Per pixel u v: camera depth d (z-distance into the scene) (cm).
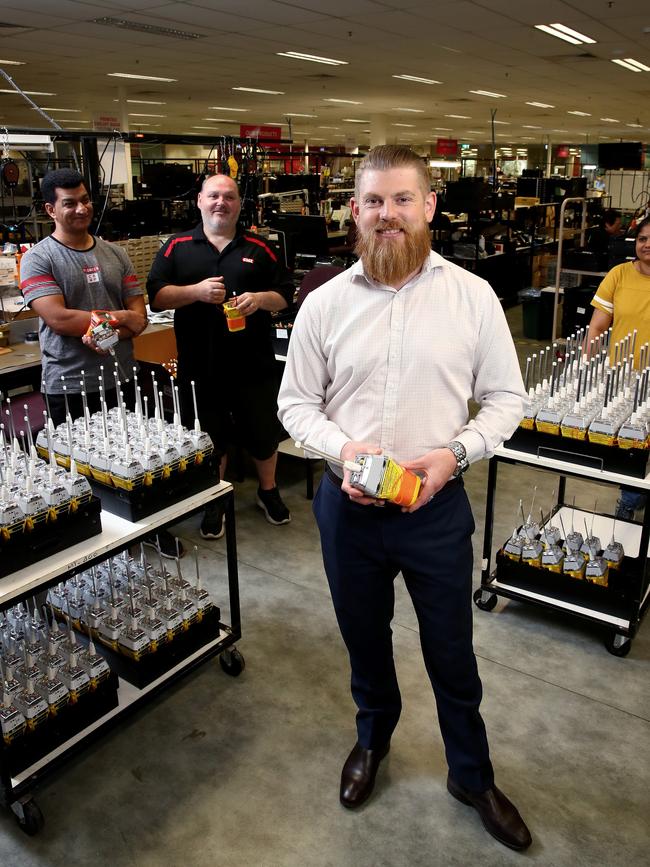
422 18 749
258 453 339
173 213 604
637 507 331
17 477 186
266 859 177
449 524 161
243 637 265
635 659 252
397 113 1816
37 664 195
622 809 190
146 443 204
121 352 294
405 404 155
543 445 253
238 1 672
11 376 368
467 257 885
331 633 267
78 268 276
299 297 443
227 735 218
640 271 308
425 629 170
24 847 182
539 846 179
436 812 190
